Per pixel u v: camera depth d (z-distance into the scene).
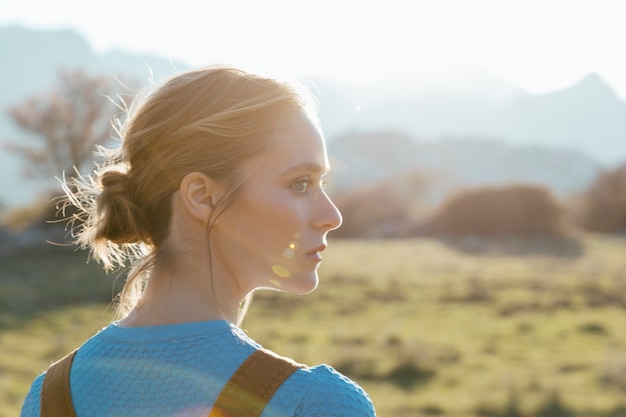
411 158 187.62
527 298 23.36
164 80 1.16
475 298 23.72
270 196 1.10
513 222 47.91
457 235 48.62
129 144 1.16
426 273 29.64
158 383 1.04
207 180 1.10
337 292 24.88
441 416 11.07
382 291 25.30
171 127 1.10
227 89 1.11
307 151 1.12
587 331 18.11
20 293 24.77
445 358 15.00
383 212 54.19
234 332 1.08
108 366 1.10
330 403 0.99
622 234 49.72
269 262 1.13
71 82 41.53
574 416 10.86
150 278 1.17
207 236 1.10
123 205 1.17
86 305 22.86
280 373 1.01
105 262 1.29
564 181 197.25
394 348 15.55
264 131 1.10
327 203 1.15
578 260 34.41
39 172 42.28
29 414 1.20
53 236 38.62
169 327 1.09
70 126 40.84
